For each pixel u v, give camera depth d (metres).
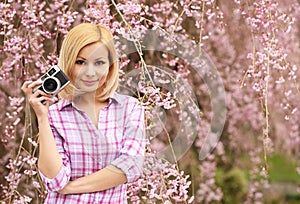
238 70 4.27
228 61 4.25
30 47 3.55
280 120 4.47
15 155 3.77
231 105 4.30
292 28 4.18
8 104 3.79
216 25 4.07
